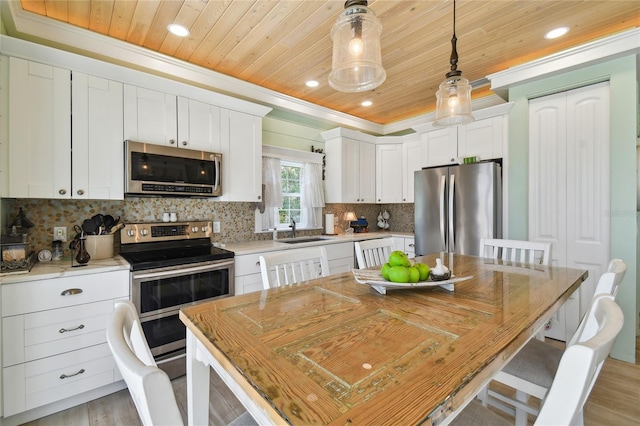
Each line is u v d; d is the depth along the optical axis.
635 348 2.33
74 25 2.10
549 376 1.19
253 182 2.97
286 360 0.75
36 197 1.86
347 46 1.24
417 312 1.07
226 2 1.91
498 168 2.96
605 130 2.48
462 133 3.39
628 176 2.32
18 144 1.80
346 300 1.21
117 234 2.44
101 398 1.91
